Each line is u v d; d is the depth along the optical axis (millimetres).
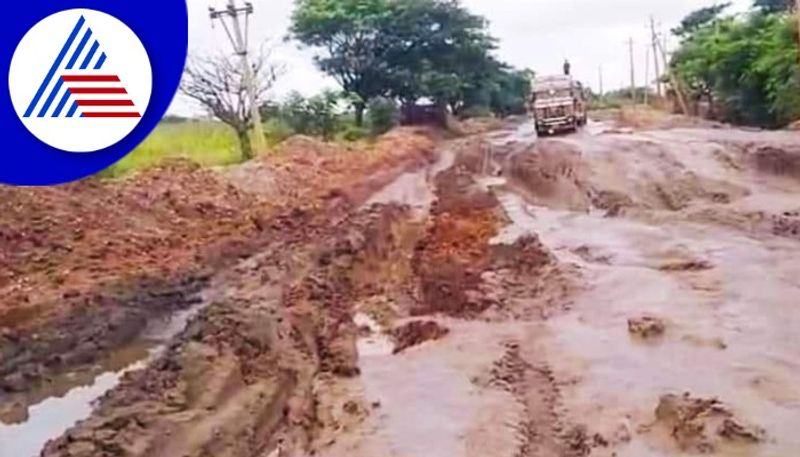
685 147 24672
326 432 7836
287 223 18109
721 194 19797
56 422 7793
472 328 10922
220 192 19859
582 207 20141
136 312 11023
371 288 13273
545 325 10875
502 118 58094
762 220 16391
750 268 12922
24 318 10453
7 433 7617
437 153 36844
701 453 6996
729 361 9070
